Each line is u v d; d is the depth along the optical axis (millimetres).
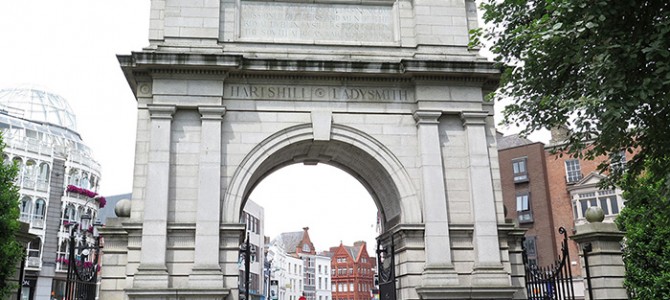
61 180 58000
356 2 22406
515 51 16172
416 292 19719
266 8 21906
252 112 20594
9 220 17516
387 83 21453
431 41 21953
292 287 112250
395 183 20734
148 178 19172
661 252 23766
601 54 13125
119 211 20875
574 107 13250
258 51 21172
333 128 20828
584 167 49438
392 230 21156
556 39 13844
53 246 55875
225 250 19172
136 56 19703
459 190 20844
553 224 50031
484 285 19547
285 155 21828
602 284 18016
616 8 13469
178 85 20141
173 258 18875
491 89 21953
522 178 52500
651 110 14008
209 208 19188
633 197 16500
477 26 22859
